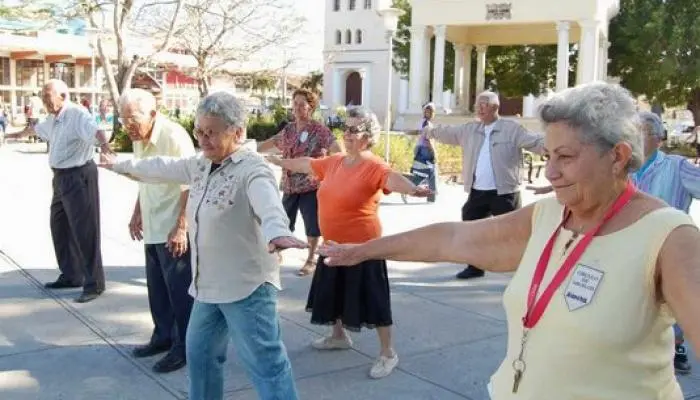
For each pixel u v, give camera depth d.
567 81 25.25
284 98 41.66
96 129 5.91
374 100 56.97
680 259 1.70
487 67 33.75
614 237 1.82
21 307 6.00
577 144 1.84
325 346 5.13
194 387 3.54
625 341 1.75
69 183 6.04
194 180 3.54
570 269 1.87
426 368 4.82
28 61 39.31
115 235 9.00
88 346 5.12
